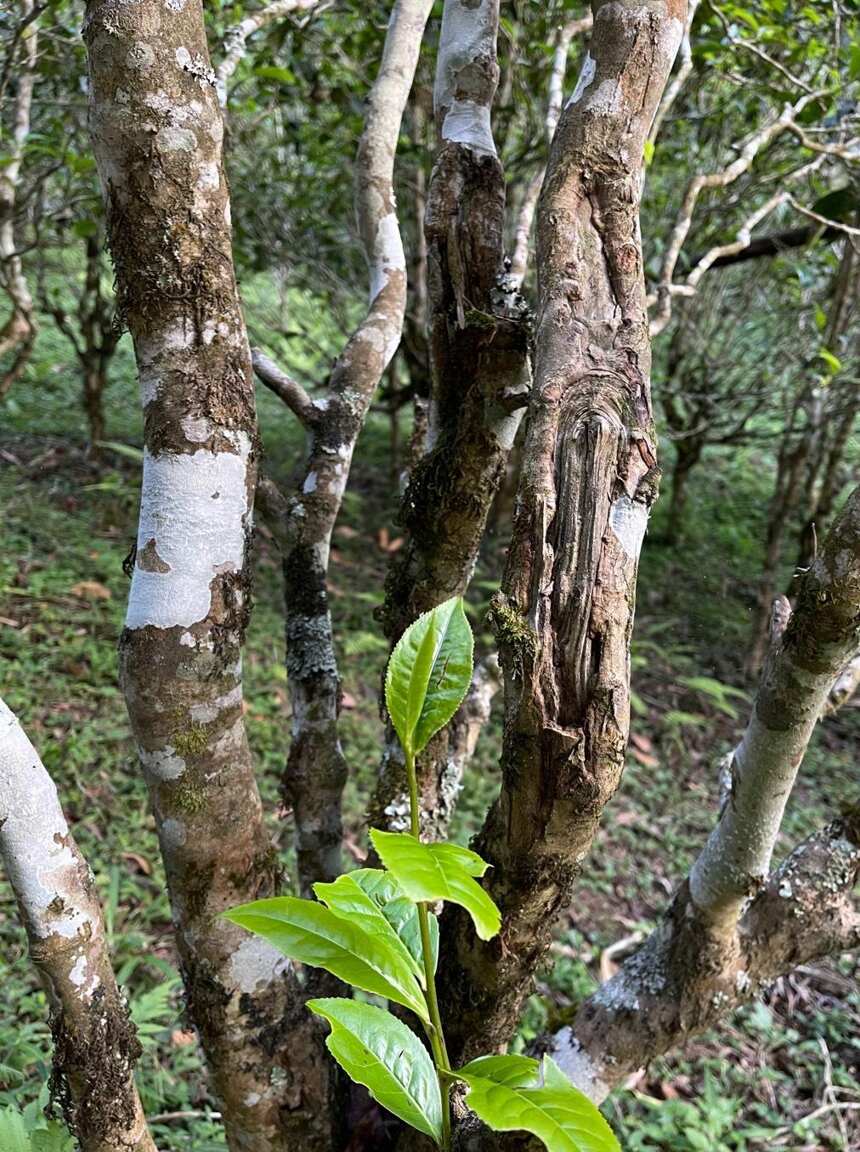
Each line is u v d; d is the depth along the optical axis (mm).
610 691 875
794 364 5578
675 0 991
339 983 1425
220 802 1093
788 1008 3064
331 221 5352
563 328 933
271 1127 1183
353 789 3473
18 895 944
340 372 1636
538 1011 2729
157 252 1007
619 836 3656
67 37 2963
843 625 946
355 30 3756
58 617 4078
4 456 5664
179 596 1047
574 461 875
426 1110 819
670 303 1847
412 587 1422
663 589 5777
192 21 992
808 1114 2686
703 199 4398
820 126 2816
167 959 2629
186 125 986
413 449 1720
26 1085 2053
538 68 3676
